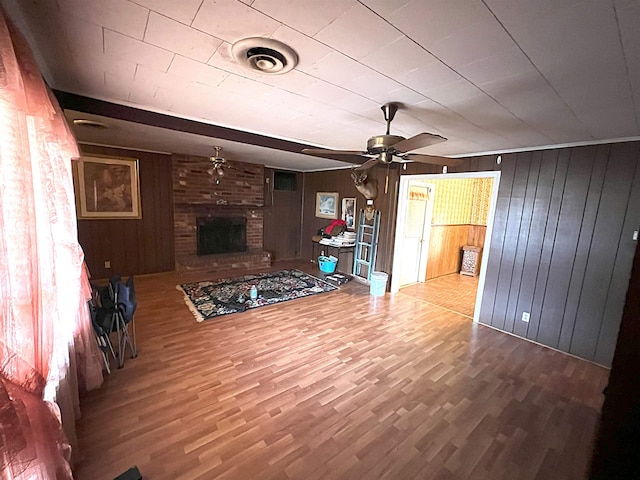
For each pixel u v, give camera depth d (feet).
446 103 6.62
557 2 3.25
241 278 16.84
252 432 6.04
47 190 4.46
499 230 11.73
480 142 10.18
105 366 7.80
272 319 11.67
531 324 11.00
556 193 10.19
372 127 9.04
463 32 3.97
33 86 3.75
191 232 18.15
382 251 16.65
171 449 5.54
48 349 4.06
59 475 3.73
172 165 16.85
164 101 7.54
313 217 22.36
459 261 21.54
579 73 4.89
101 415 6.27
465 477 5.28
